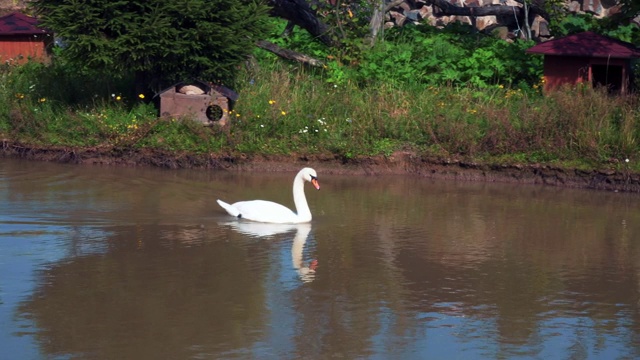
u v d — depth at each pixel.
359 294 10.29
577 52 19.81
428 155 18.05
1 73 21.30
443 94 20.17
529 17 25.77
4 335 8.80
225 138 18.30
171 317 9.38
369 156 18.11
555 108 18.55
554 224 13.98
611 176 17.00
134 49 17.75
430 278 10.97
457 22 25.17
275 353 8.50
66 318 9.29
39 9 18.44
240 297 10.06
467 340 8.98
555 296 10.39
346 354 8.54
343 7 22.88
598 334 9.24
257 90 20.09
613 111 18.50
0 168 17.30
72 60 18.17
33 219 13.22
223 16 18.34
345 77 21.08
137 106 19.47
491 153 17.92
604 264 11.77
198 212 14.12
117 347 8.55
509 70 21.42
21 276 10.61
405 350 8.68
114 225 13.09
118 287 10.30
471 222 13.98
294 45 23.31
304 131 18.56
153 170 17.62
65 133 18.69
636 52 19.81
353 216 14.25
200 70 18.80
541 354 8.67
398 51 22.28
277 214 13.65
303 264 11.41
